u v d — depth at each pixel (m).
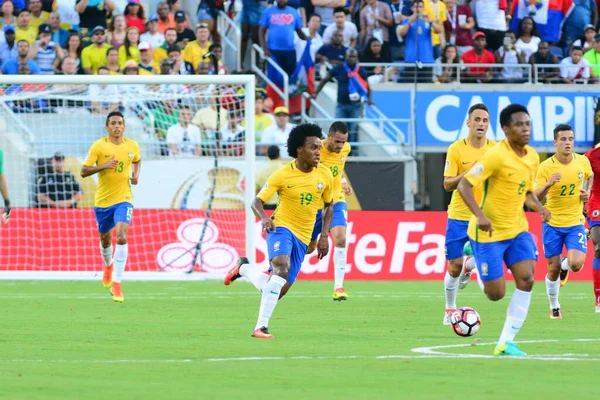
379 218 57.66
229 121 60.97
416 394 17.66
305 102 68.44
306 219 27.80
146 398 17.11
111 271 44.47
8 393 17.62
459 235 31.00
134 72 61.16
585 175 35.72
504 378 19.69
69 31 66.81
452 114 64.94
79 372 20.50
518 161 22.78
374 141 65.25
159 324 31.86
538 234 58.94
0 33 64.75
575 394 17.66
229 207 59.25
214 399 17.03
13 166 57.72
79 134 60.88
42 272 49.31
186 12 70.25
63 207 57.62
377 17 68.62
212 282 56.41
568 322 33.59
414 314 36.09
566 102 65.38
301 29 67.38
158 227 55.84
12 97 57.56
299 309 38.25
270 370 20.86
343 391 18.02
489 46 70.56
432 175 70.69
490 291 23.58
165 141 60.53
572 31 72.12
